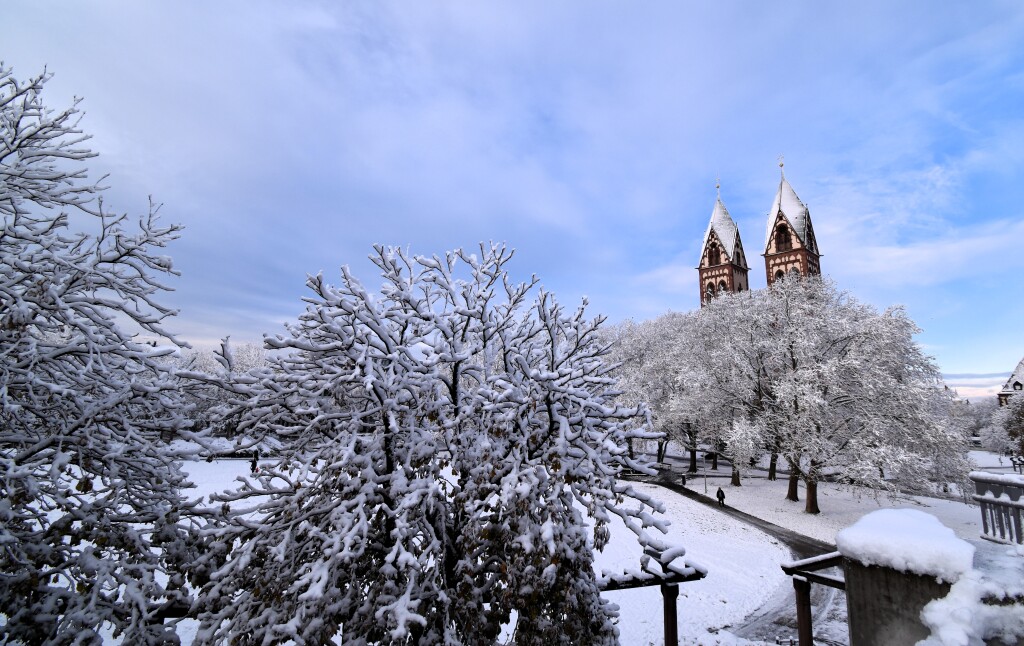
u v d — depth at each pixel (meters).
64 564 5.35
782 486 32.94
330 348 5.02
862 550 4.32
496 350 7.15
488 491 4.87
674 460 51.75
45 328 6.30
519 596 4.24
